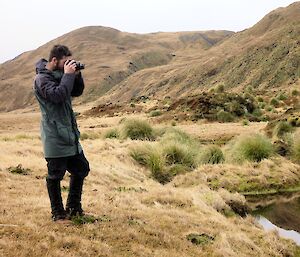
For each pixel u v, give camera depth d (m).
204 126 35.84
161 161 16.09
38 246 5.96
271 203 13.71
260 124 34.78
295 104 49.53
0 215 7.13
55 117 6.32
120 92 191.12
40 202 8.31
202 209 10.05
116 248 6.52
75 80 6.47
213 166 16.91
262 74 127.44
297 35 140.25
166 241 7.21
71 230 6.71
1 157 13.91
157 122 42.41
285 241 9.38
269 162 17.56
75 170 6.93
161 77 185.25
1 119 71.06
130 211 8.52
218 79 144.38
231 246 7.95
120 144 19.83
